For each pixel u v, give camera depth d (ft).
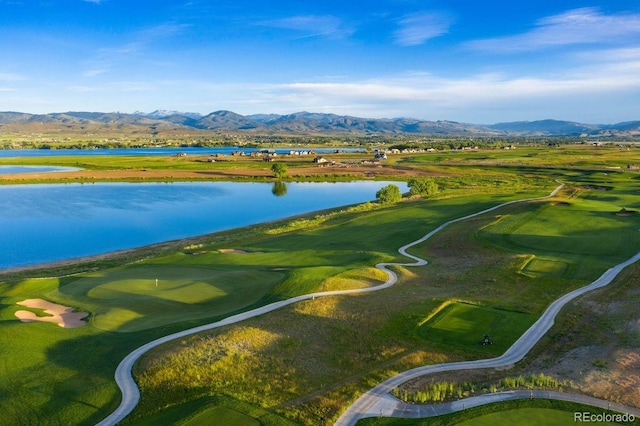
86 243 304.91
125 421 107.24
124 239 316.81
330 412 110.01
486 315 163.12
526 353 137.69
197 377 124.06
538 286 191.52
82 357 133.69
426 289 189.98
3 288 189.26
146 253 276.62
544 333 149.69
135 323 157.28
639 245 245.24
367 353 139.13
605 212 323.57
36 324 150.20
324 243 282.77
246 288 188.75
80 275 209.97
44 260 267.80
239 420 105.40
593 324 154.30
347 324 155.43
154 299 175.94
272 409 110.93
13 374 123.85
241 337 143.64
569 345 141.08
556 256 230.48
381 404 113.70
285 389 119.96
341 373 128.67
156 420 106.73
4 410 110.32
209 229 348.79
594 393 112.68
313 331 150.41
